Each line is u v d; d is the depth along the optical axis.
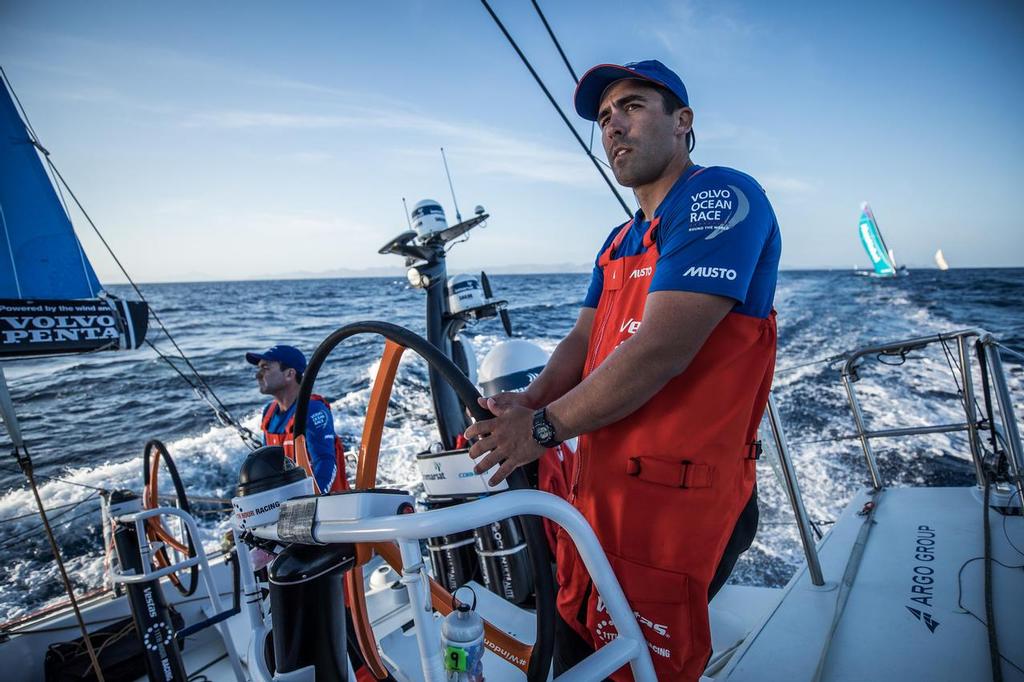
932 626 1.50
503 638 1.31
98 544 5.01
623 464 1.05
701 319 0.90
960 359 2.29
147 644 2.03
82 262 3.01
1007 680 1.25
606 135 1.19
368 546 1.20
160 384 12.03
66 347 1.91
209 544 4.66
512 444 0.91
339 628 0.85
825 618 1.64
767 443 2.03
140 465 7.27
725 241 0.92
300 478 0.98
